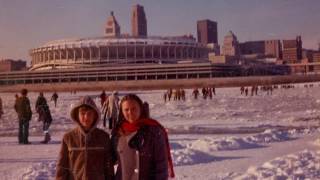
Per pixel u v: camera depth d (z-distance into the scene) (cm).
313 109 4066
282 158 1251
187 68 17775
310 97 6519
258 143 1739
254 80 15312
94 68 18450
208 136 2070
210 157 1405
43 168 1193
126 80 17538
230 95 8138
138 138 462
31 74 19412
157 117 3506
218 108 4594
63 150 483
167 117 3494
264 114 3628
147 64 18812
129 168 464
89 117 476
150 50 19825
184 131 2341
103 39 19812
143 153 460
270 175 1038
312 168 1114
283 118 3159
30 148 1730
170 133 2242
